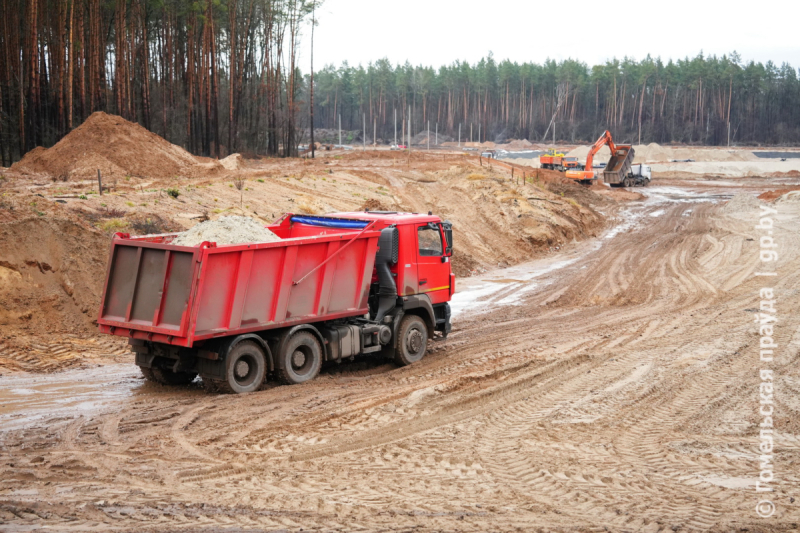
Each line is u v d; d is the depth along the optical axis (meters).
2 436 8.13
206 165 38.09
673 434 8.84
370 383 11.22
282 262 10.38
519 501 6.64
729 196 56.16
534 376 11.66
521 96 161.12
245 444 8.15
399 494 6.76
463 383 11.12
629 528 6.03
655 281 23.38
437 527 5.96
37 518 5.92
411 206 35.34
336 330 11.43
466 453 8.04
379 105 163.88
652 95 156.12
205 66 60.66
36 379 10.85
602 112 158.75
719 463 7.82
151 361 10.37
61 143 35.78
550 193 43.50
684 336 14.95
